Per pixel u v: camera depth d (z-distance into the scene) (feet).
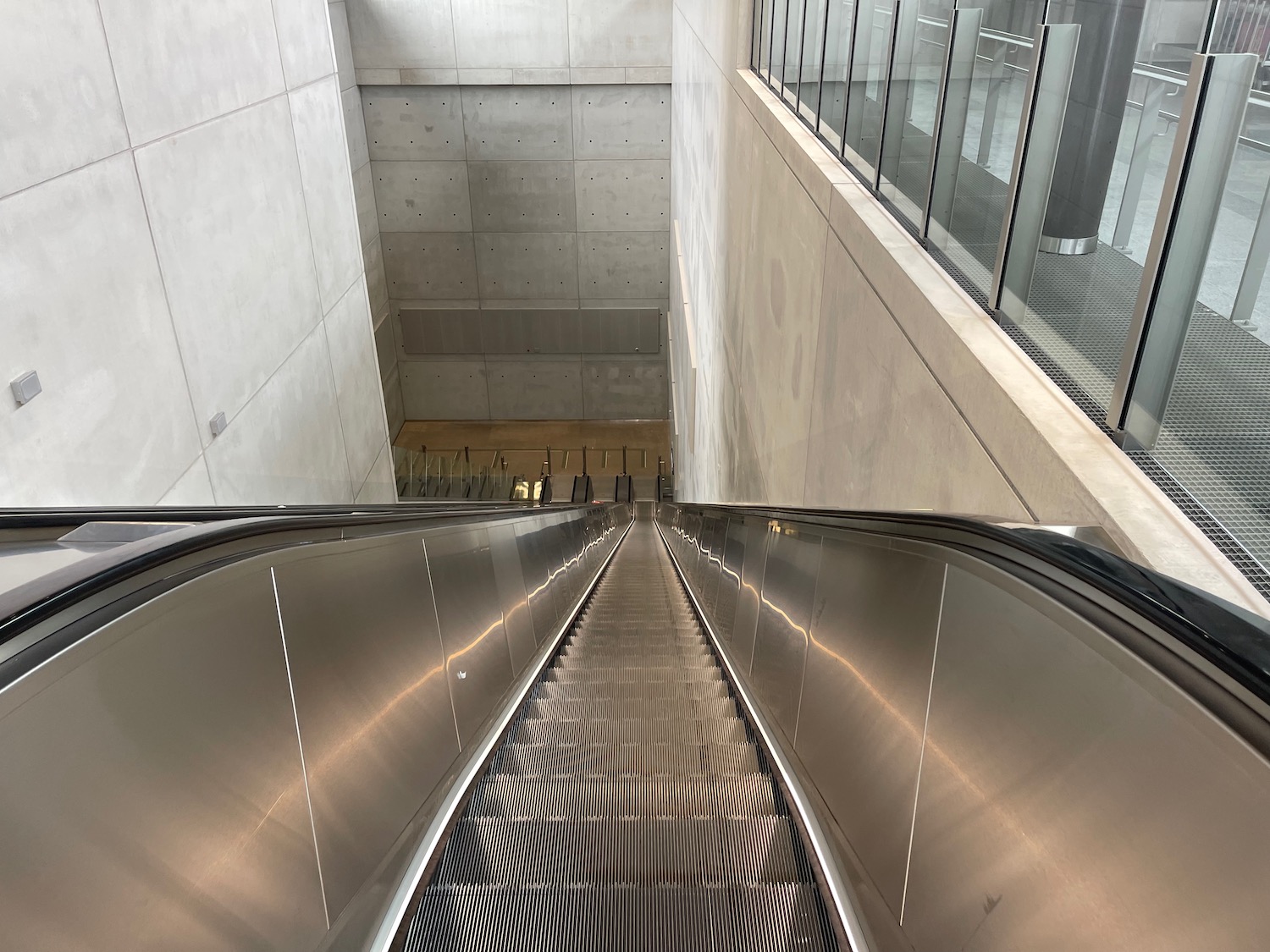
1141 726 4.16
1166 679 4.02
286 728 6.65
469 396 76.84
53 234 16.99
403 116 66.08
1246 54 6.77
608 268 71.15
